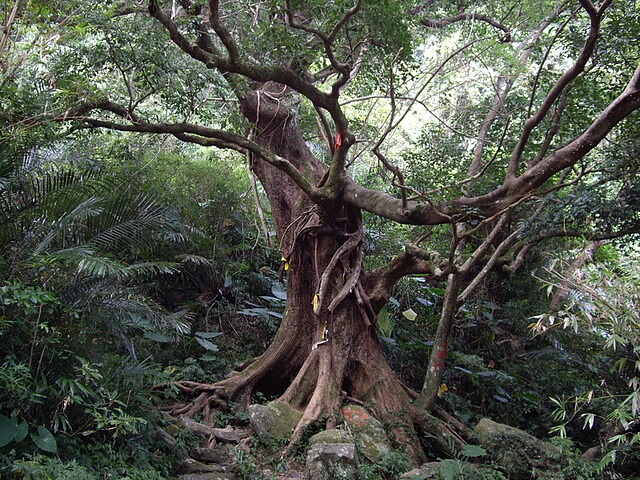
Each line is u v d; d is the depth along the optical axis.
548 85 8.42
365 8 6.37
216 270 9.96
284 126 8.75
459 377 9.92
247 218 10.98
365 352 7.75
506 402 9.12
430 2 10.27
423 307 11.15
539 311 10.72
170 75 6.65
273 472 6.07
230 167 11.80
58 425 4.86
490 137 9.80
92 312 5.53
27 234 5.60
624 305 5.64
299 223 8.26
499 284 11.09
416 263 7.84
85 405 5.00
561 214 7.48
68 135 6.97
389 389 7.55
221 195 10.70
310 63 7.34
